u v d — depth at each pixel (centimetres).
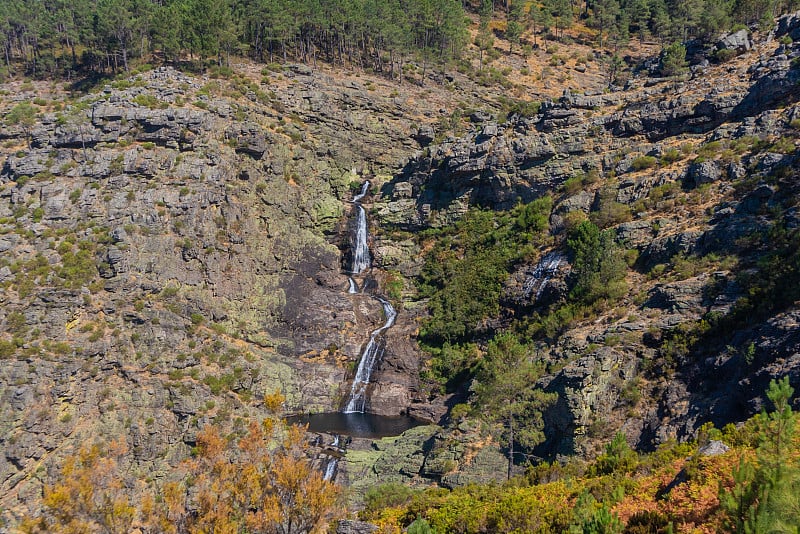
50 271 6238
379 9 12000
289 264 8119
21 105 8556
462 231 8081
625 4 15475
